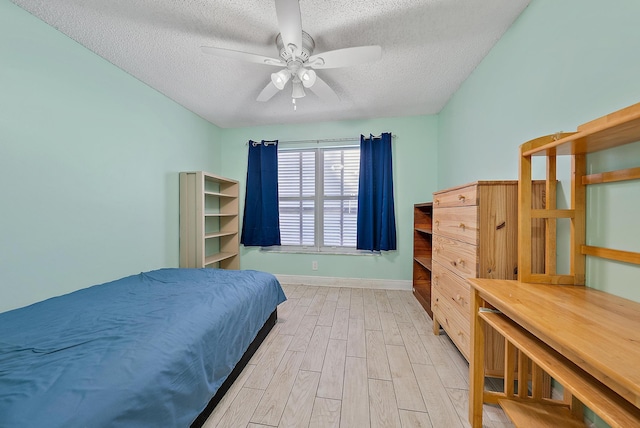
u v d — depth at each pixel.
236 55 1.61
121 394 0.80
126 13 1.53
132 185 2.25
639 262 0.88
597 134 0.83
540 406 1.12
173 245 2.75
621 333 0.68
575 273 1.12
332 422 1.20
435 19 1.58
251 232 3.52
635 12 0.92
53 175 1.65
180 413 1.00
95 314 1.33
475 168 2.12
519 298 0.96
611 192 1.02
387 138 3.16
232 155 3.66
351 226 3.46
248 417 1.24
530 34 1.46
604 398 0.64
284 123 3.50
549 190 1.19
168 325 1.20
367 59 1.65
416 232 2.97
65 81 1.72
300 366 1.64
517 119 1.58
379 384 1.46
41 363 0.89
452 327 1.67
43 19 1.57
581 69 1.13
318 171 3.51
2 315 1.32
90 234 1.89
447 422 1.20
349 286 3.34
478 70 2.07
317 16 1.55
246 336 1.62
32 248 1.54
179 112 2.86
